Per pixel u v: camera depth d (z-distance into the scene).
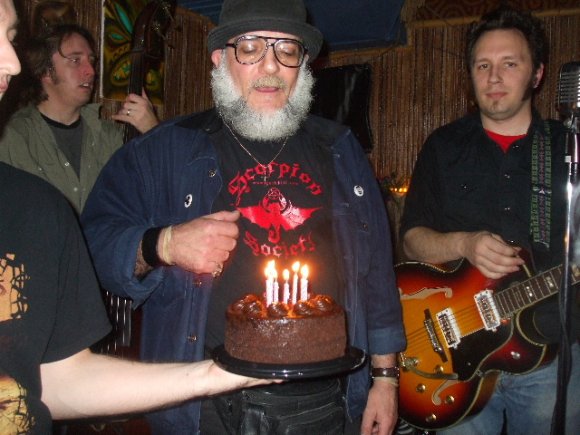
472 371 2.57
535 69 2.53
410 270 2.70
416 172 2.76
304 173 1.96
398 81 4.91
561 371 1.94
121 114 3.05
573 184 1.93
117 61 3.87
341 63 5.05
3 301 1.06
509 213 2.50
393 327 2.09
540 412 2.44
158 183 1.91
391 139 4.96
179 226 1.66
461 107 4.74
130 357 2.83
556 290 2.37
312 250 1.89
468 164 2.58
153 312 1.90
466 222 2.58
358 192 2.04
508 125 2.55
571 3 4.33
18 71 1.07
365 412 2.04
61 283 1.20
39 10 3.34
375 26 4.49
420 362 2.67
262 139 1.92
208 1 4.30
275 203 1.89
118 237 1.75
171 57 4.27
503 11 2.54
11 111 3.03
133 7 4.02
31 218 1.13
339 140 2.06
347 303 1.94
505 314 2.48
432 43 4.80
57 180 2.97
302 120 2.03
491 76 2.45
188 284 1.82
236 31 1.90
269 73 1.90
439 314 2.62
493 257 2.37
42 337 1.10
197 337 1.78
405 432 3.08
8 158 2.84
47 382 1.22
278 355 1.38
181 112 4.38
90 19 3.67
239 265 1.82
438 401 2.64
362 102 4.85
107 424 3.06
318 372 1.32
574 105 1.89
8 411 1.03
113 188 1.91
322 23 4.44
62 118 3.09
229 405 1.73
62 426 2.58
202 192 1.88
